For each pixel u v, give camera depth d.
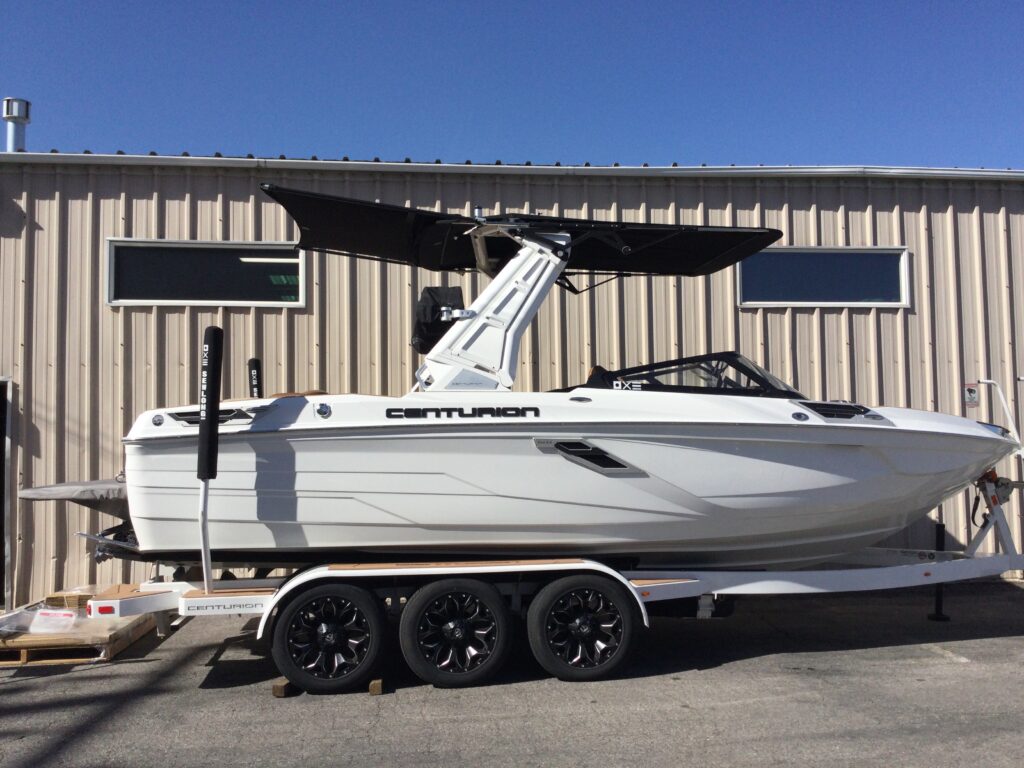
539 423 4.78
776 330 7.92
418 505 4.74
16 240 7.13
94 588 6.45
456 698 4.56
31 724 4.19
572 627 4.84
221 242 7.37
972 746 3.80
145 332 7.25
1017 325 8.12
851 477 5.14
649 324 7.79
